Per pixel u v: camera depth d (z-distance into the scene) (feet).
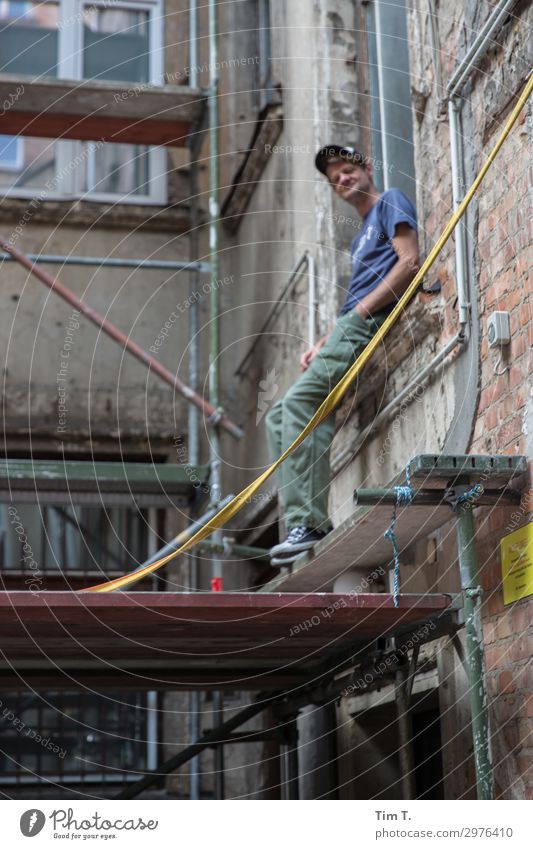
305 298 24.45
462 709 14.80
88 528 30.60
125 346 27.25
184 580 30.27
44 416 31.04
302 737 23.30
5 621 12.80
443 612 13.00
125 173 32.83
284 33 26.89
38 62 32.73
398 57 22.08
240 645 15.57
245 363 30.35
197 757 28.43
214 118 27.40
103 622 13.03
